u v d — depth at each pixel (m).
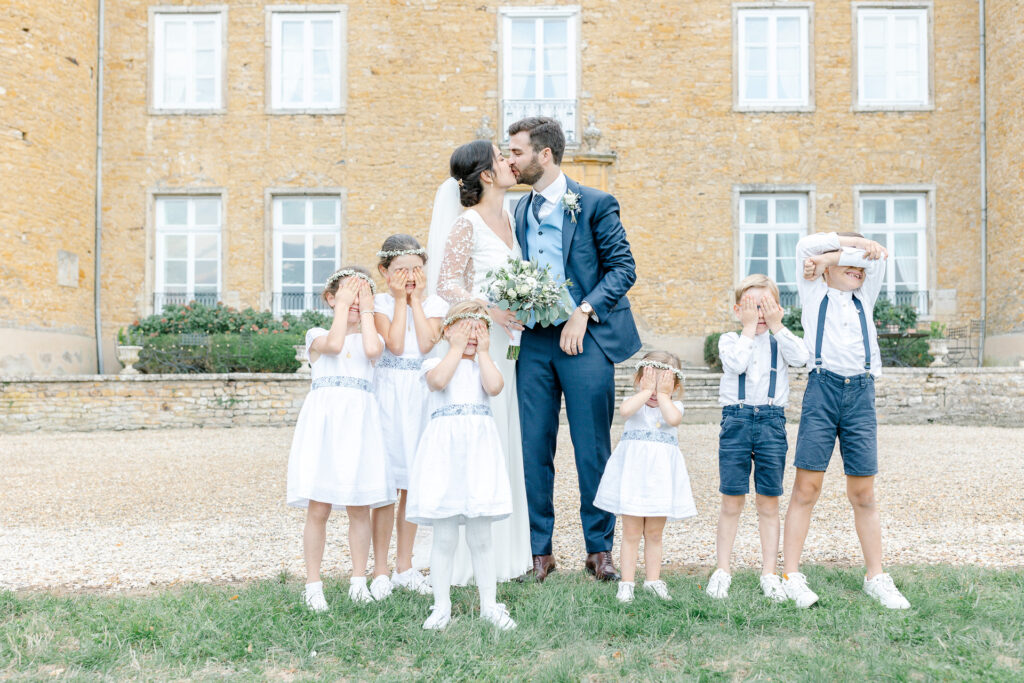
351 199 15.01
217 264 15.09
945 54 14.88
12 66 12.62
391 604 3.22
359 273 3.49
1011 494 5.80
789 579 3.39
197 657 2.74
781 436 3.55
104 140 14.84
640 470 3.46
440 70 15.08
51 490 6.39
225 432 10.60
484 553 3.15
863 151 14.96
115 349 14.62
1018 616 3.01
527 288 3.63
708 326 14.95
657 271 15.00
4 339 12.22
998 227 14.09
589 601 3.24
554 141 3.94
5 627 3.04
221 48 15.05
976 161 14.77
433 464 3.15
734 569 3.94
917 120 14.90
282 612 3.13
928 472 6.77
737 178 15.03
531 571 3.94
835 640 2.85
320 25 15.20
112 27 14.88
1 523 5.28
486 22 15.09
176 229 15.08
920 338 13.77
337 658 2.76
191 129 14.97
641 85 15.09
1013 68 13.62
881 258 3.49
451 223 3.98
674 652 2.80
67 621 3.13
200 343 13.11
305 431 3.35
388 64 15.08
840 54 15.01
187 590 3.57
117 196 14.83
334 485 3.26
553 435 4.05
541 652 2.79
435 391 3.28
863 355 3.47
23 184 12.71
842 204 14.96
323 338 3.37
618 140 15.06
